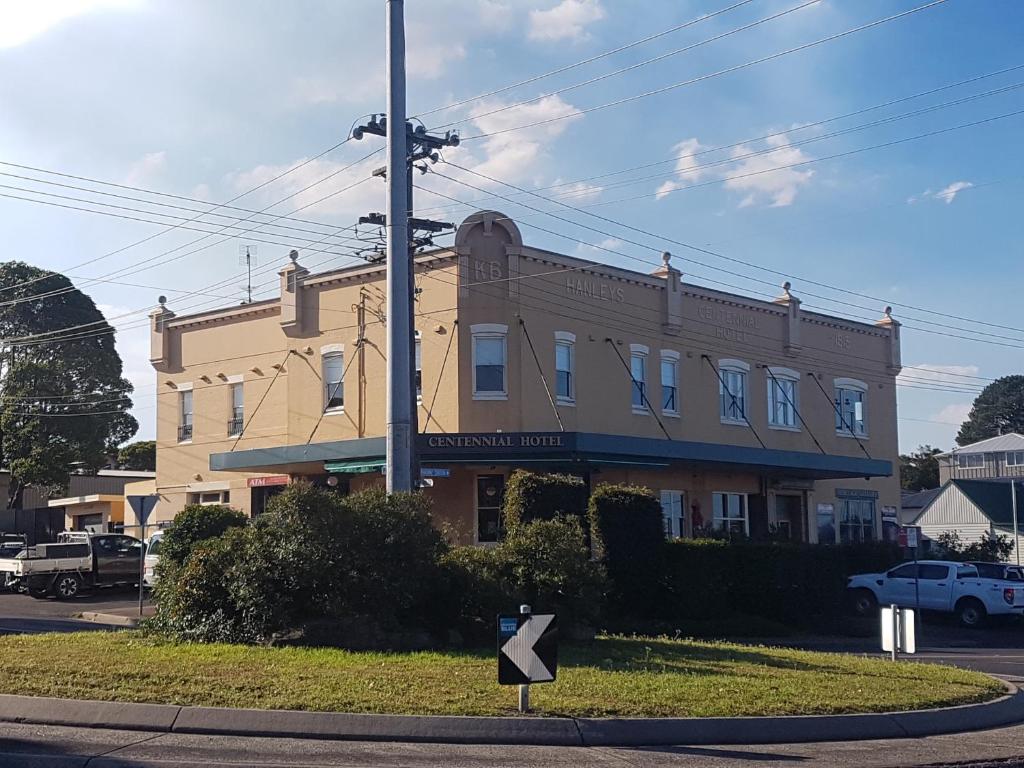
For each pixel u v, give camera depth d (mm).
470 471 30812
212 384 38938
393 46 20641
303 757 9898
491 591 16703
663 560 26016
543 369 31281
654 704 11781
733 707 11875
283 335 36844
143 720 11125
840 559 30938
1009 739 12031
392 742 10672
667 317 35156
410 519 16609
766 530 37688
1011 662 21359
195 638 16281
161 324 40344
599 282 33375
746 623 26203
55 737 10633
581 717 11195
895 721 12148
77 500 49312
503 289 31000
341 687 12180
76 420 53500
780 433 39031
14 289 56750
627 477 33250
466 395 30469
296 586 15938
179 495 39500
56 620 26141
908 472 98500
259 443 37062
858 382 42781
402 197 20234
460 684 12492
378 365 32781
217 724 10984
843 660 16953
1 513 51438
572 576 17234
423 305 31453
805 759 10406
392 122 20438
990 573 30719
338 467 30969
